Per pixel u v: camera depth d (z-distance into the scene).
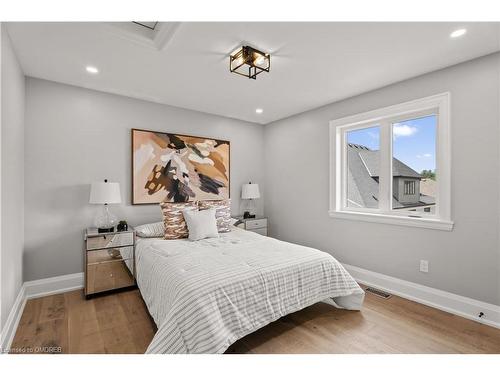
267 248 2.48
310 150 3.75
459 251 2.30
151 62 2.33
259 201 4.58
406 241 2.68
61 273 2.78
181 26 1.80
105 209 2.95
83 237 2.90
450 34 1.87
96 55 2.21
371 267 3.00
